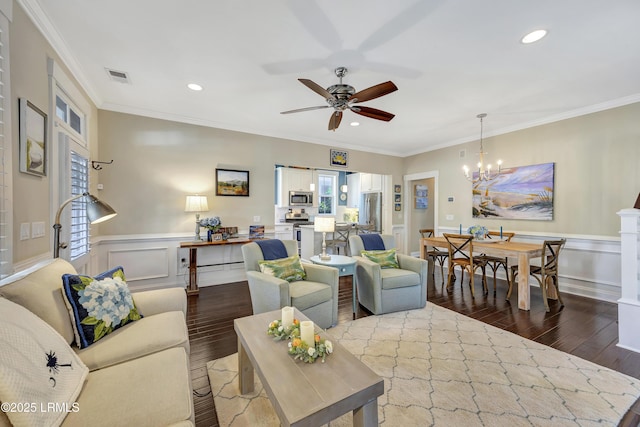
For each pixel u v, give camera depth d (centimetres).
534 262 433
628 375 195
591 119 359
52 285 142
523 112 376
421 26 202
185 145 407
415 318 297
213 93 319
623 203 335
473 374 197
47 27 199
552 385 185
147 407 104
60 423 94
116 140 361
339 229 530
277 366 133
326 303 270
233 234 426
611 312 312
